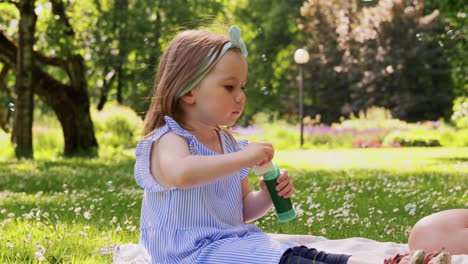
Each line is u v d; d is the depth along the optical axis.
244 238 2.93
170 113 3.10
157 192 3.06
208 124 3.12
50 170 12.47
